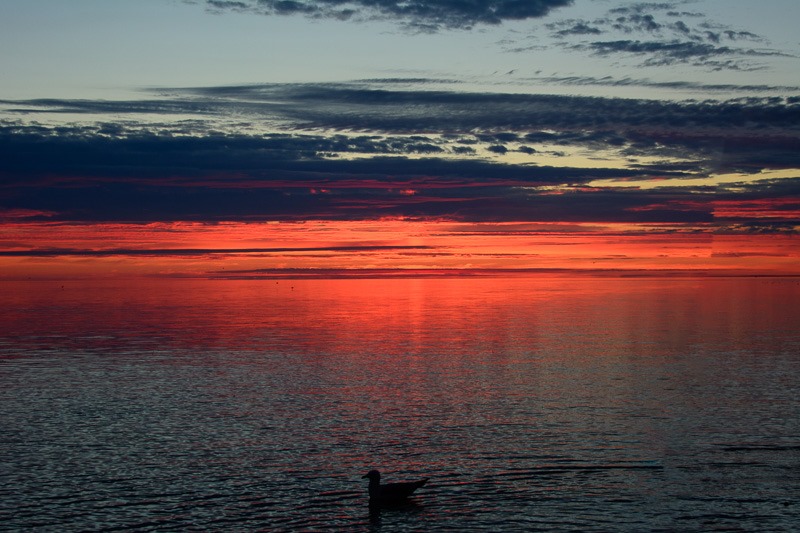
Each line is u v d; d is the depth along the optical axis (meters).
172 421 39.72
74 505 28.05
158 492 29.38
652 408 42.34
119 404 43.69
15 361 59.84
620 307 123.81
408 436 36.81
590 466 32.31
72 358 61.47
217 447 35.00
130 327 88.00
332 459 33.34
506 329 86.12
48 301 140.00
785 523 26.42
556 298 153.38
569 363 58.69
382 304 132.75
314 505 28.23
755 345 69.81
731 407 42.53
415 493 29.36
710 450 34.38
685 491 29.38
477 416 40.69
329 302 138.75
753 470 31.70
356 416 40.81
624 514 27.30
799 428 37.94
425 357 62.38
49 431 37.66
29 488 29.72
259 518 27.05
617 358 61.34
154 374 53.62
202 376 52.78
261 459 33.28
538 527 26.27
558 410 42.03
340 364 58.41
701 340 74.12
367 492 29.50
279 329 86.19
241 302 138.25
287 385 49.53
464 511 27.70
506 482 30.48
